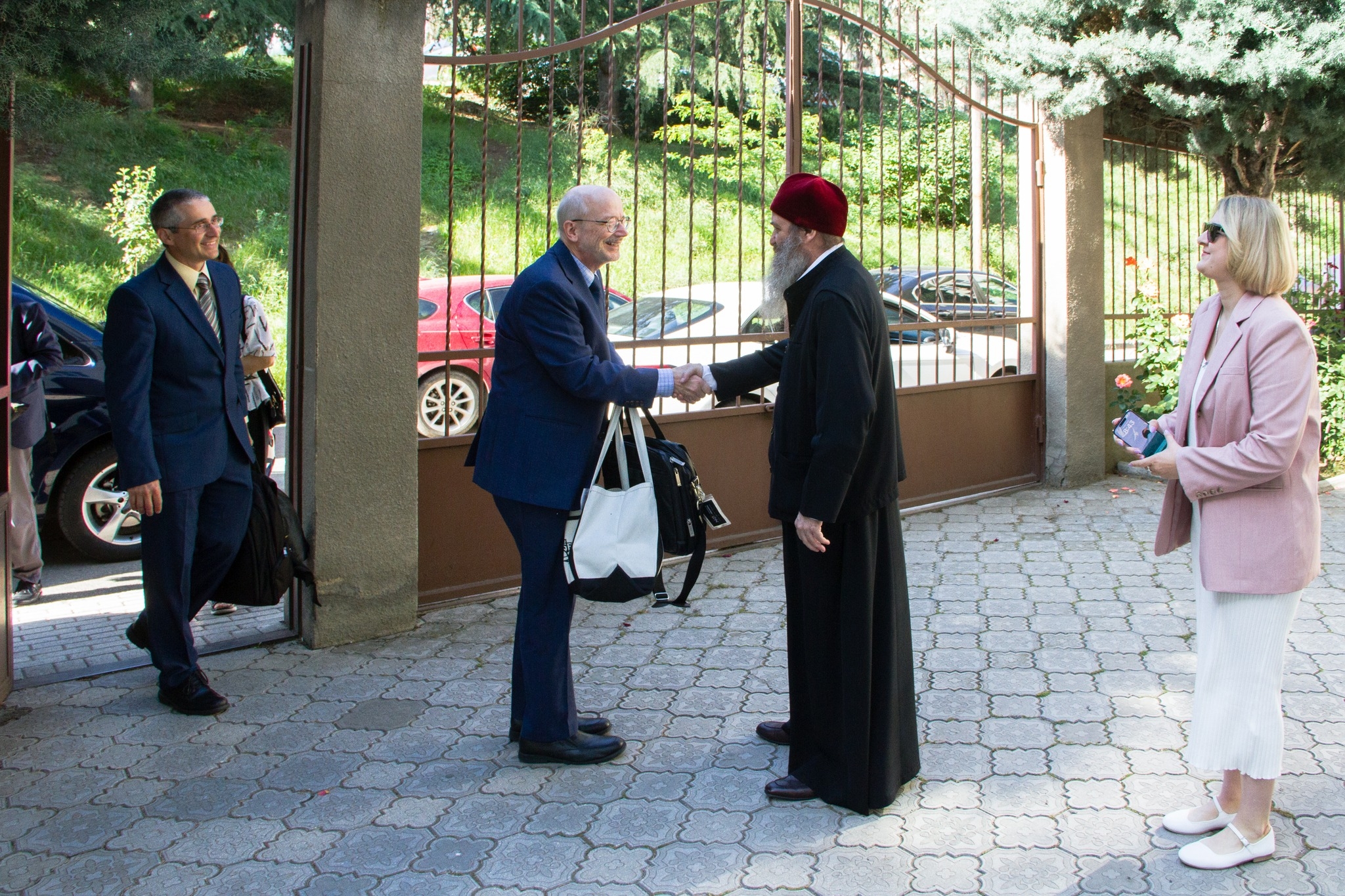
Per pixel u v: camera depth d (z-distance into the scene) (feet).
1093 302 22.49
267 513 12.37
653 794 9.89
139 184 40.06
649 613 15.07
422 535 15.05
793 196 9.46
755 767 10.42
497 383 10.40
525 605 10.42
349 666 13.15
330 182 12.91
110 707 11.97
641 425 10.33
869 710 9.29
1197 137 21.33
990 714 11.51
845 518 9.11
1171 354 22.67
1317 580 15.78
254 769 10.44
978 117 20.86
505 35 38.68
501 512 10.64
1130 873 8.41
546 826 9.34
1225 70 19.34
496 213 36.63
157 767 10.49
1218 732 8.31
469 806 9.71
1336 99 20.45
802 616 9.86
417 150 13.67
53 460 17.57
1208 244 8.27
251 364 13.26
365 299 13.44
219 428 11.77
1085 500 21.45
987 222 21.56
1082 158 21.86
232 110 54.03
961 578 16.51
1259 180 23.13
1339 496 21.08
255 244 43.50
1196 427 8.40
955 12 20.80
